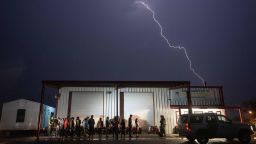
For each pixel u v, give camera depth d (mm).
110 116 24672
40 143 16000
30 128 24797
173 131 24734
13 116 24781
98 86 24922
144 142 16422
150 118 25094
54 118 23078
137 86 24594
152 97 25625
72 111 24625
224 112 25828
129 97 25438
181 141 17078
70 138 19750
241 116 25891
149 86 24781
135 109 25188
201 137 15281
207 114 15797
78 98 25016
